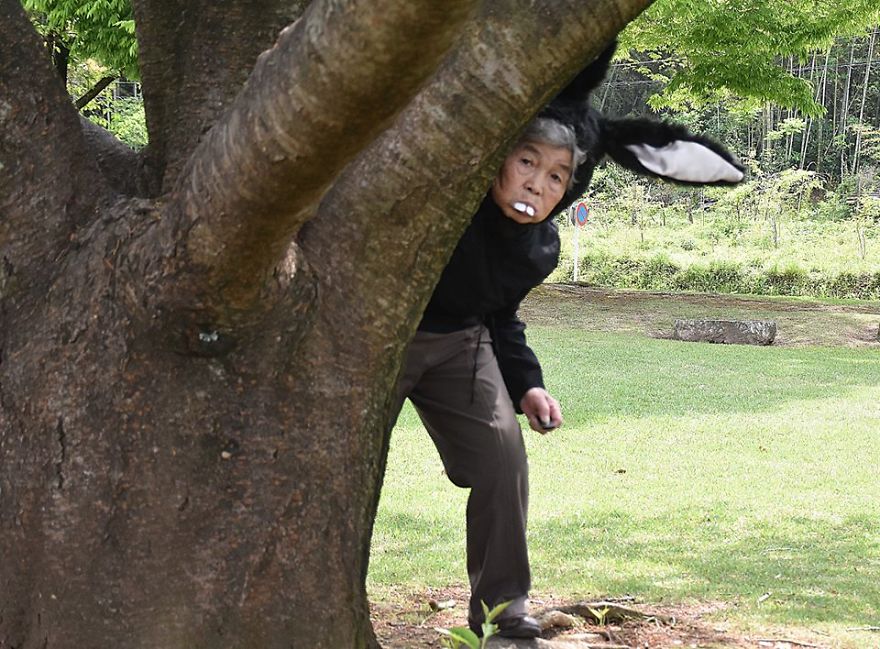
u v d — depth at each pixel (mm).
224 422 2873
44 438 2869
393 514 7648
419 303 3070
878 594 5703
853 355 19641
